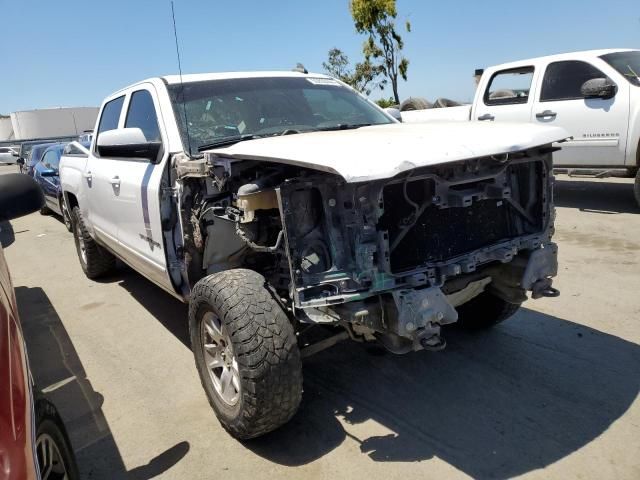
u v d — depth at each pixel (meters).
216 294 2.82
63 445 2.34
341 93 4.60
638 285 4.87
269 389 2.69
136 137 3.76
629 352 3.72
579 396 3.24
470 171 2.75
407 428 3.06
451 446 2.88
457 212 2.86
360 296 2.56
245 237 2.94
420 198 2.70
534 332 4.11
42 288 6.26
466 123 3.37
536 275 3.03
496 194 2.78
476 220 2.93
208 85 4.11
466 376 3.56
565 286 4.97
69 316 5.25
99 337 4.69
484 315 4.00
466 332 4.18
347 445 2.95
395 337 2.71
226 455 2.95
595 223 7.18
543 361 3.67
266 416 2.75
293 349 2.74
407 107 11.48
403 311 2.53
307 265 2.59
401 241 2.70
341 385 3.55
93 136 5.64
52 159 11.20
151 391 3.71
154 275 4.07
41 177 11.18
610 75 7.52
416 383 3.52
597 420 3.01
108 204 4.77
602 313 4.35
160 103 3.95
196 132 3.68
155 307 5.34
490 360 3.74
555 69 8.15
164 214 3.61
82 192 5.63
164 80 4.16
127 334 4.71
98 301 5.64
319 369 3.77
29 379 2.02
